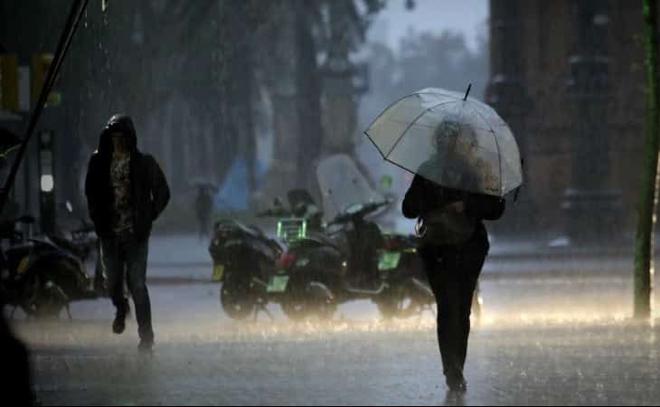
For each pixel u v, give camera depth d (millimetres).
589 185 103062
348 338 35719
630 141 131375
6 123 86125
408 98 25625
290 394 23625
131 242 30672
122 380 25719
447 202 24281
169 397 23188
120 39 102875
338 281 43812
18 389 16375
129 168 30531
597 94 102812
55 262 44531
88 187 30625
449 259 24312
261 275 45250
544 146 133000
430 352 31391
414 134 24797
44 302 44312
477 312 42500
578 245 102312
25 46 88500
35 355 31219
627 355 30453
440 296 24375
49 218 60062
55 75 29031
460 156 24344
